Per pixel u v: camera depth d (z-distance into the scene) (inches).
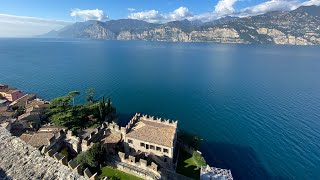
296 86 6048.2
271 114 4175.7
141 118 2881.4
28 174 553.3
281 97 5123.0
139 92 5551.2
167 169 2290.8
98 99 4997.5
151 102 4884.4
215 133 3506.4
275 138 3348.9
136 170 2170.3
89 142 2464.3
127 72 7839.6
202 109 4463.6
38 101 4141.2
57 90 5575.8
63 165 603.8
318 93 5408.5
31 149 616.4
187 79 6870.1
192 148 2645.2
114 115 3917.3
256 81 6619.1
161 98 5132.9
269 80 6742.1
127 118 4106.8
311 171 2657.5
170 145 2327.8
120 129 2630.4
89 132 2824.8
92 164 2191.2
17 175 549.0
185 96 5251.0
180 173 2331.4
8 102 4362.7
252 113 4234.7
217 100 4958.2
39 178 552.7
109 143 2481.5
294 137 3366.1
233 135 3442.4
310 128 3624.5
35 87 5787.4
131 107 4608.8
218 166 2733.8
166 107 4596.5
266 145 3171.8
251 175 2593.5
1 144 616.1
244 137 3385.8
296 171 2659.9
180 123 3850.9
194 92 5546.3
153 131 2513.5
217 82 6505.9
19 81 6323.8
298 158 2886.3
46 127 2950.3
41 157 602.9
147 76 7253.9
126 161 2253.9
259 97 5128.0
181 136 2861.7
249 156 2933.1
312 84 6250.0
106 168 2244.1
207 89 5797.2
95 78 6830.7
